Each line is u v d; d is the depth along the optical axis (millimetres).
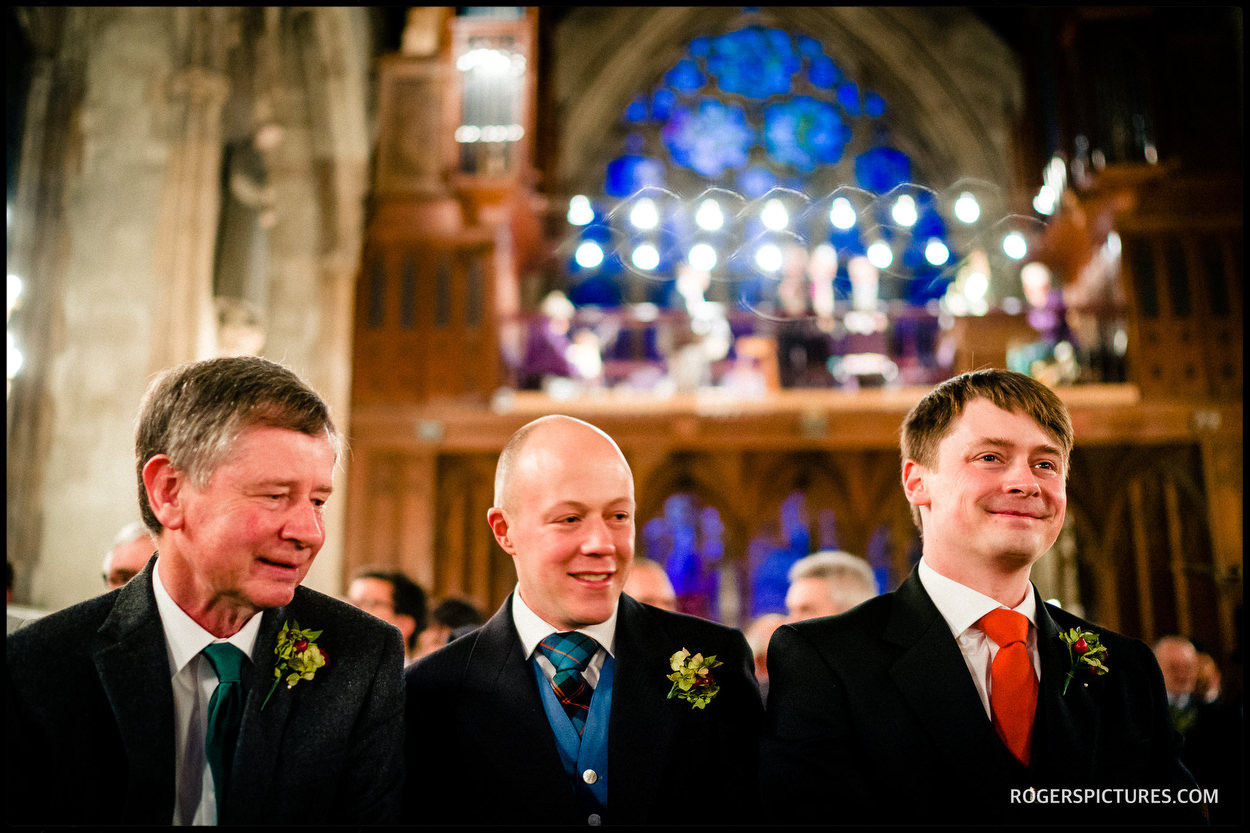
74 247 8016
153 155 8273
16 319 7738
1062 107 14102
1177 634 11500
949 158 18812
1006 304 13250
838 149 19266
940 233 17359
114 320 7914
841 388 14500
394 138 13891
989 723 1912
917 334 15945
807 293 14070
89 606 1828
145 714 1704
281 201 12586
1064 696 1958
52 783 1677
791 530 12977
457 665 2184
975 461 2004
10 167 7922
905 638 2033
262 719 1764
